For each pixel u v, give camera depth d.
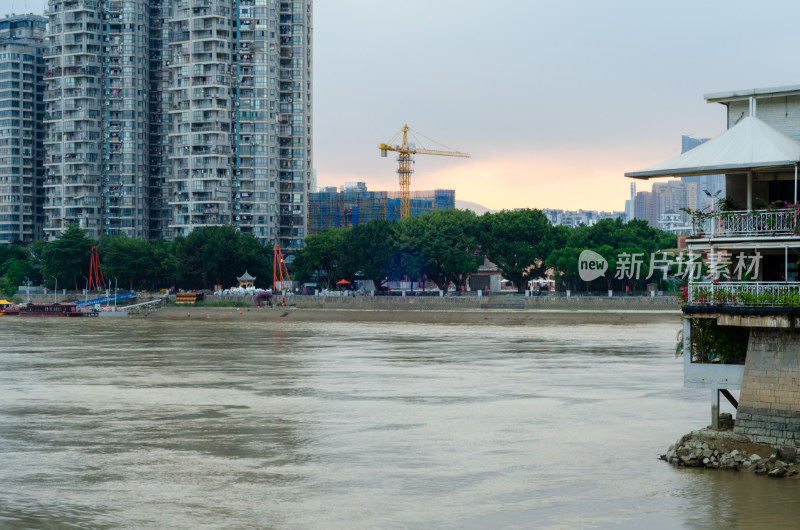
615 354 112.38
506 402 73.88
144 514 42.47
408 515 41.97
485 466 51.12
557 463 51.38
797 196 48.34
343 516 41.88
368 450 55.84
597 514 41.28
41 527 40.66
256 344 133.62
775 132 47.75
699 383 47.44
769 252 48.62
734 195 49.84
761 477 44.62
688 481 45.34
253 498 45.09
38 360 111.00
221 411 70.69
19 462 53.31
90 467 51.94
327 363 105.44
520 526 40.00
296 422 65.62
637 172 49.12
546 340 135.12
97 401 76.19
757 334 45.56
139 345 133.25
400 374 93.69
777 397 45.16
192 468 51.56
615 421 64.44
